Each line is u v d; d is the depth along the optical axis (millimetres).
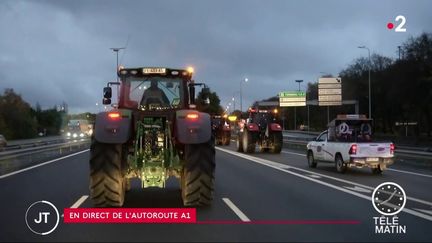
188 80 12766
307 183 17156
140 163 11680
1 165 24109
